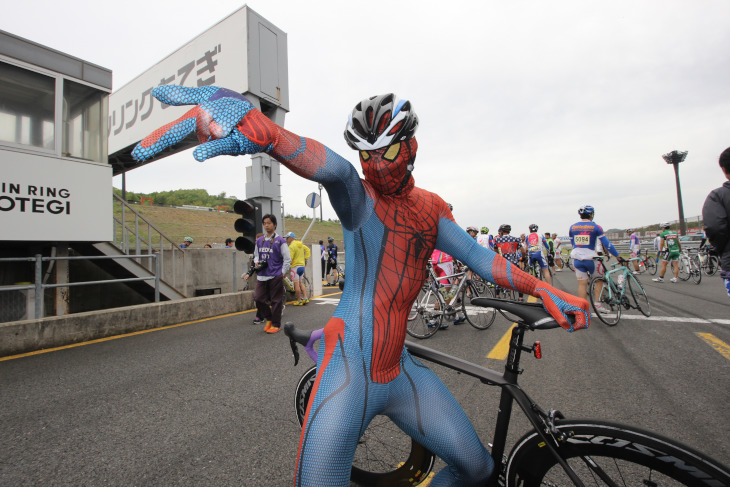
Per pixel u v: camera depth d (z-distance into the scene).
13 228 5.67
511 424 2.39
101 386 3.18
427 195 1.29
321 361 1.17
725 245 2.83
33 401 2.88
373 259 1.18
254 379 3.32
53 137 6.19
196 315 6.29
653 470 0.98
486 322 5.36
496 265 1.27
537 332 4.97
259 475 1.90
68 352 4.26
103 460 2.05
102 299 8.64
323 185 1.04
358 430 1.08
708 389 2.86
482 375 1.27
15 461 2.05
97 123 6.81
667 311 6.07
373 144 1.07
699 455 0.91
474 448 1.19
